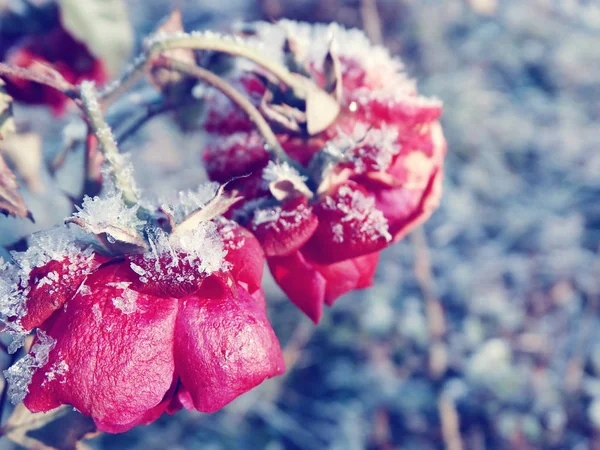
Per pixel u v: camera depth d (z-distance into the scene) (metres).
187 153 0.55
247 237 0.13
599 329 0.55
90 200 0.12
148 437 0.53
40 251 0.12
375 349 0.55
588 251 0.63
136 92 0.21
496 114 0.77
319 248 0.14
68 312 0.12
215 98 0.16
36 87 0.19
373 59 0.16
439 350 0.48
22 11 0.21
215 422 0.54
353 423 0.52
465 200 0.68
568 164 0.73
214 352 0.12
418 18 0.80
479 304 0.57
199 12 0.68
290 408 0.55
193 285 0.12
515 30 0.85
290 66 0.15
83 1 0.21
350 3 0.68
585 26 0.87
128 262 0.12
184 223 0.12
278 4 0.64
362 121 0.15
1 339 0.17
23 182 0.22
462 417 0.50
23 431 0.16
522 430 0.48
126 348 0.11
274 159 0.14
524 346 0.54
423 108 0.15
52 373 0.11
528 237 0.65
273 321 0.58
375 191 0.15
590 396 0.50
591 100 0.81
